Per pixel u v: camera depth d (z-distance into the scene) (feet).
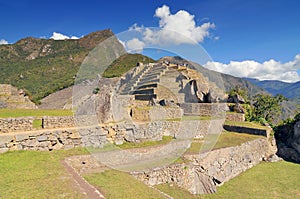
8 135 23.16
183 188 26.30
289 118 60.23
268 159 46.47
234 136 47.09
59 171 18.65
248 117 65.36
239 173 38.11
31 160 20.95
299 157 48.01
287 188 32.01
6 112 37.40
